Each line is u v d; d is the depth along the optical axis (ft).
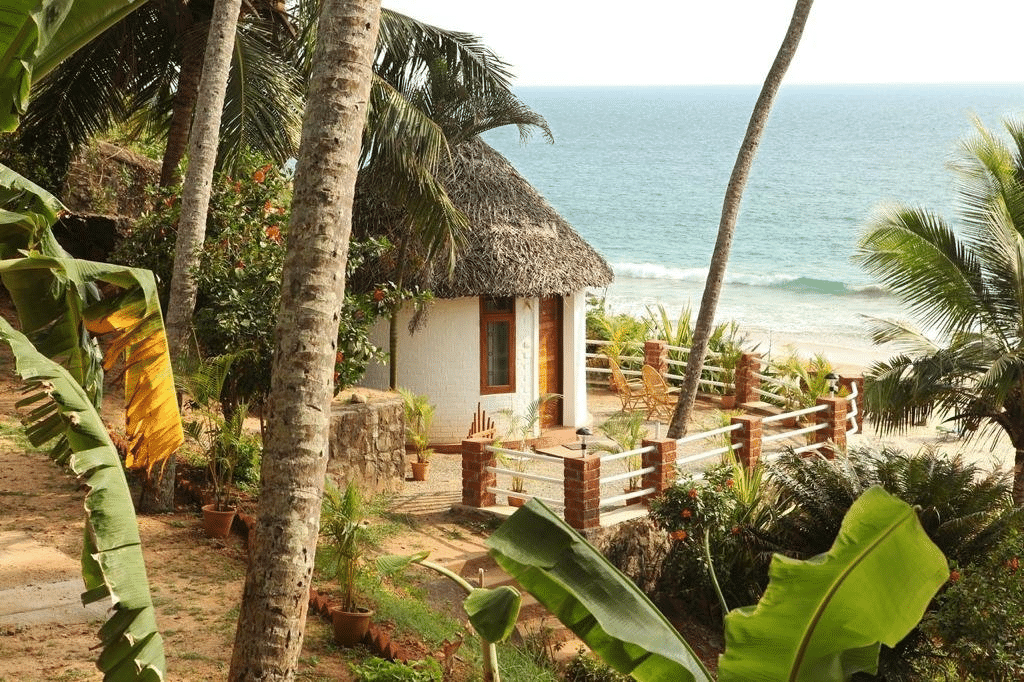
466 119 54.03
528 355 59.88
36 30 16.69
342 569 27.86
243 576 30.35
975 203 54.13
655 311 154.71
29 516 31.76
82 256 57.06
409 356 57.41
